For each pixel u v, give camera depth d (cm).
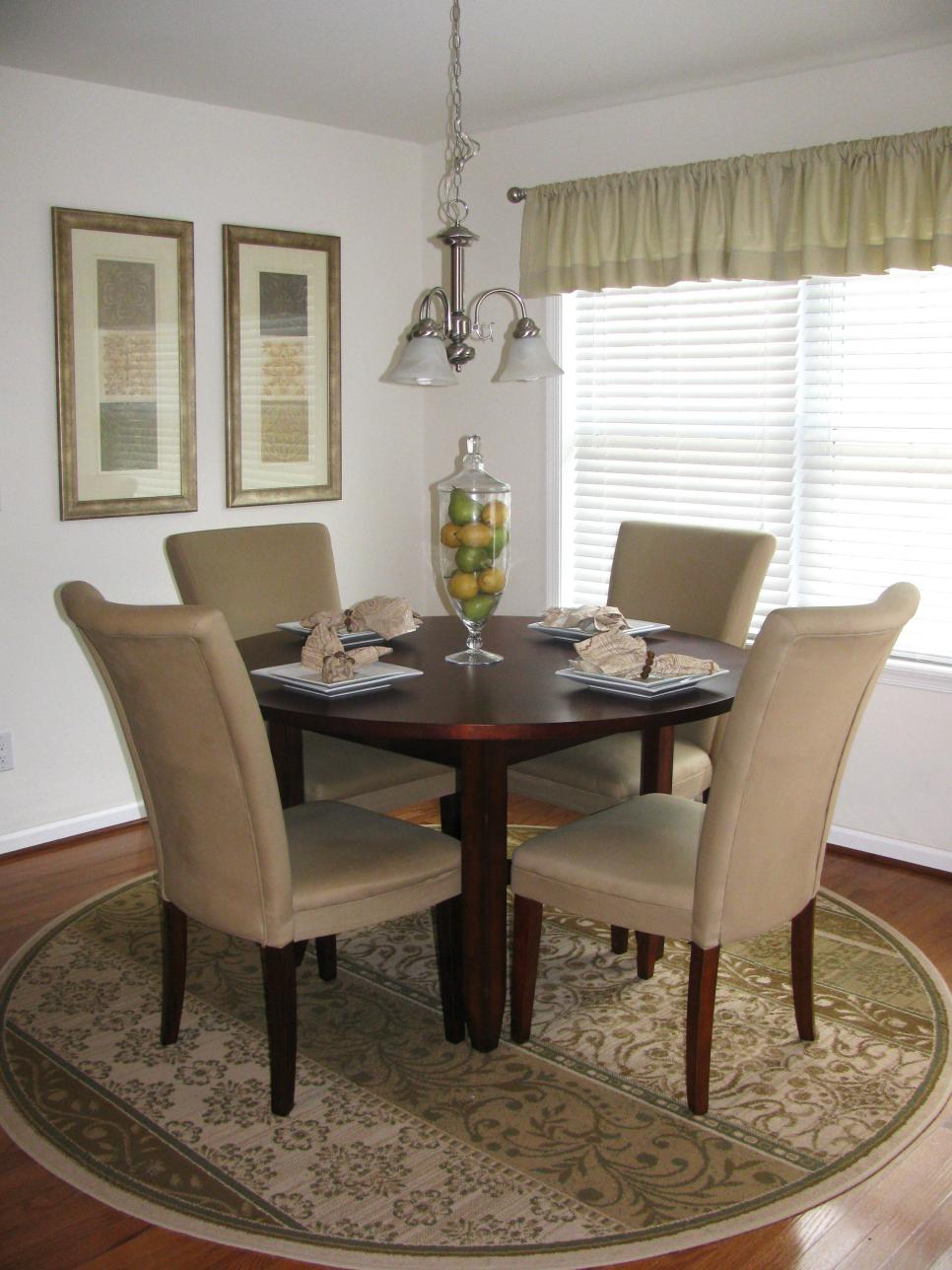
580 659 252
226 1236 197
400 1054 254
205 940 311
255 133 406
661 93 381
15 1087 241
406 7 297
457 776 247
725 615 314
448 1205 205
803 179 351
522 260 421
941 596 357
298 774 288
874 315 361
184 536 322
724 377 398
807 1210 204
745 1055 253
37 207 354
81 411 369
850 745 234
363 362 454
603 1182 211
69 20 304
